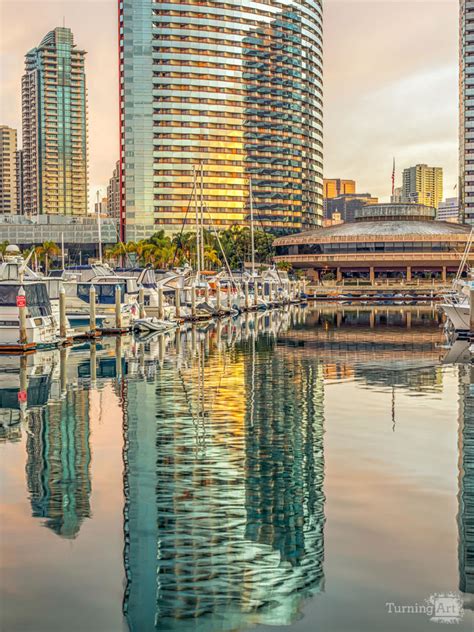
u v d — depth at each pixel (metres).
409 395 37.75
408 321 97.38
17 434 29.12
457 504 20.47
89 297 70.25
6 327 54.94
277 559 17.00
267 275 146.50
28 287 55.84
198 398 36.88
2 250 186.88
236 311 107.69
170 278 93.56
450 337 72.19
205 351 58.19
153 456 25.67
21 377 43.84
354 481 22.69
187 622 14.52
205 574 16.39
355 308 133.12
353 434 28.89
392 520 19.31
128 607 15.03
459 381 42.50
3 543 18.02
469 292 69.25
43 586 15.89
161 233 194.50
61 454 26.06
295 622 14.41
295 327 85.06
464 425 30.47
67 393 38.44
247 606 15.05
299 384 41.41
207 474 23.59
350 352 58.22
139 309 77.25
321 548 17.61
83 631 14.21
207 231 192.12
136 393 38.41
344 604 15.14
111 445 27.30
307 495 21.34
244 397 37.19
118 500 21.12
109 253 189.88
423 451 26.19
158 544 17.91
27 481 22.89
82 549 17.73
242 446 27.03
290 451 26.25
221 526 19.11
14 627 14.31
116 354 55.50
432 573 16.30
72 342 62.31
